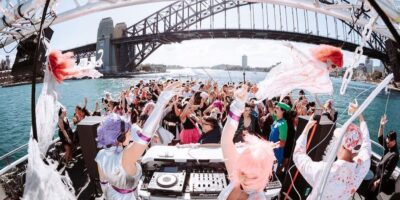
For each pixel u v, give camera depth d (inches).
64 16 118.8
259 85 49.0
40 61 63.7
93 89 2249.0
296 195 136.8
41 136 55.7
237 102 54.8
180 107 204.4
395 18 64.3
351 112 68.9
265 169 40.9
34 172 52.6
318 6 113.3
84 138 152.9
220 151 118.2
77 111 266.7
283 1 121.7
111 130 64.2
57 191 55.0
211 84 395.9
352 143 67.8
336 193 68.4
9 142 790.5
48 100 57.0
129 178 64.7
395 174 168.1
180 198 93.8
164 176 101.5
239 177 42.0
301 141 74.6
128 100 365.1
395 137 144.7
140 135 59.7
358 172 70.1
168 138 182.4
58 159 222.4
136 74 3545.8
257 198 41.6
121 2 124.5
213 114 195.3
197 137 186.1
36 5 88.4
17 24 97.0
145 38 3282.5
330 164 49.6
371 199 145.8
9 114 1222.3
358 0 74.9
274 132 169.5
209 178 102.0
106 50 3459.6
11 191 146.8
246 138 45.9
